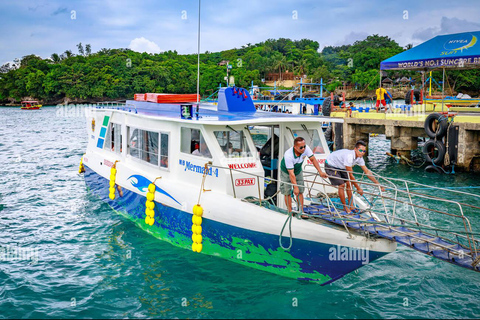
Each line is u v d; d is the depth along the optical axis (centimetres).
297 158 723
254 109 1016
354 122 2275
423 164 2028
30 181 1625
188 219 845
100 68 12644
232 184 783
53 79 12625
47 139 3175
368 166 2017
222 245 802
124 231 1023
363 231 712
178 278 793
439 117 1798
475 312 698
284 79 12138
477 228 1084
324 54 15712
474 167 1805
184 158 875
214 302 714
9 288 763
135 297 734
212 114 915
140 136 1012
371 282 802
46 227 1083
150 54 15662
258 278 777
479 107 2527
